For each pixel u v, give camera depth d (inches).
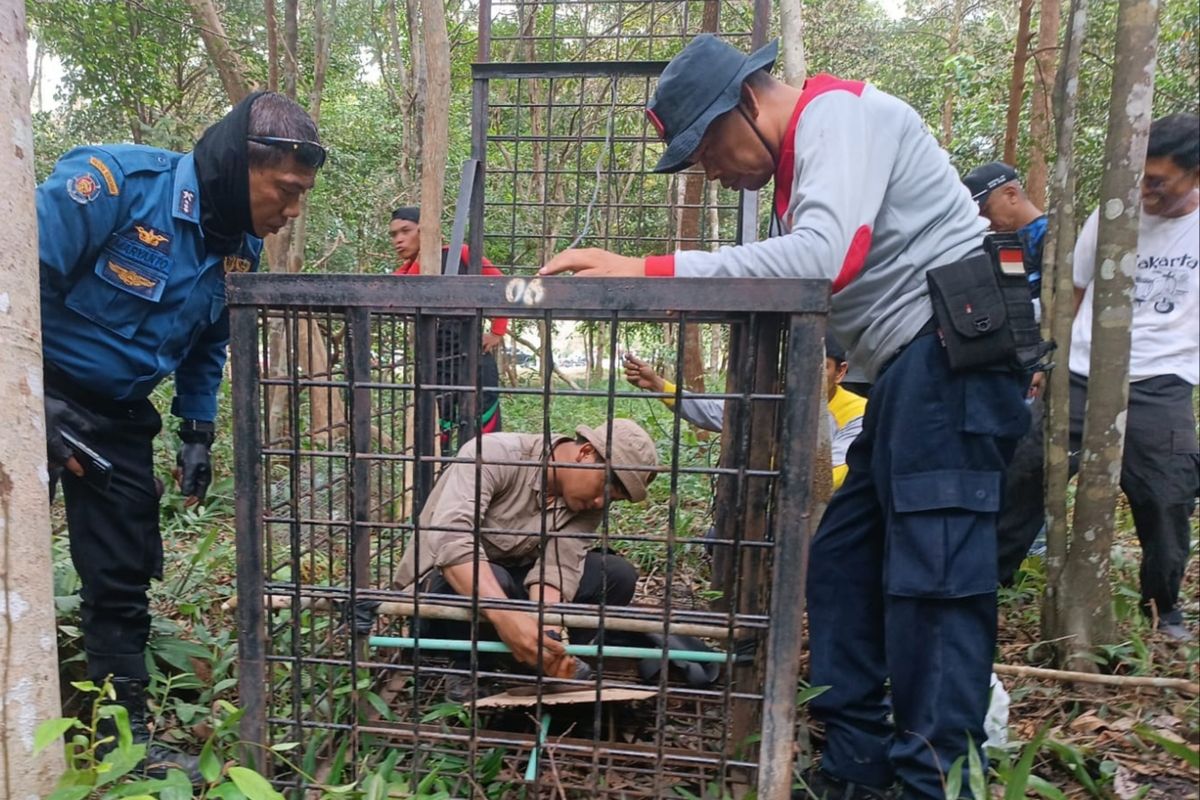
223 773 69.9
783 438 57.9
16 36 55.9
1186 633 106.0
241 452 64.1
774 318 64.8
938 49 479.2
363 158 422.6
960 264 66.5
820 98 67.9
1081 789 73.5
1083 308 113.6
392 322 88.4
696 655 66.5
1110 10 248.2
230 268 87.8
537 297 58.4
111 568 80.6
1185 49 277.6
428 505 83.1
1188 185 102.3
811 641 79.3
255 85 300.5
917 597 67.3
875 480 71.6
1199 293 104.3
